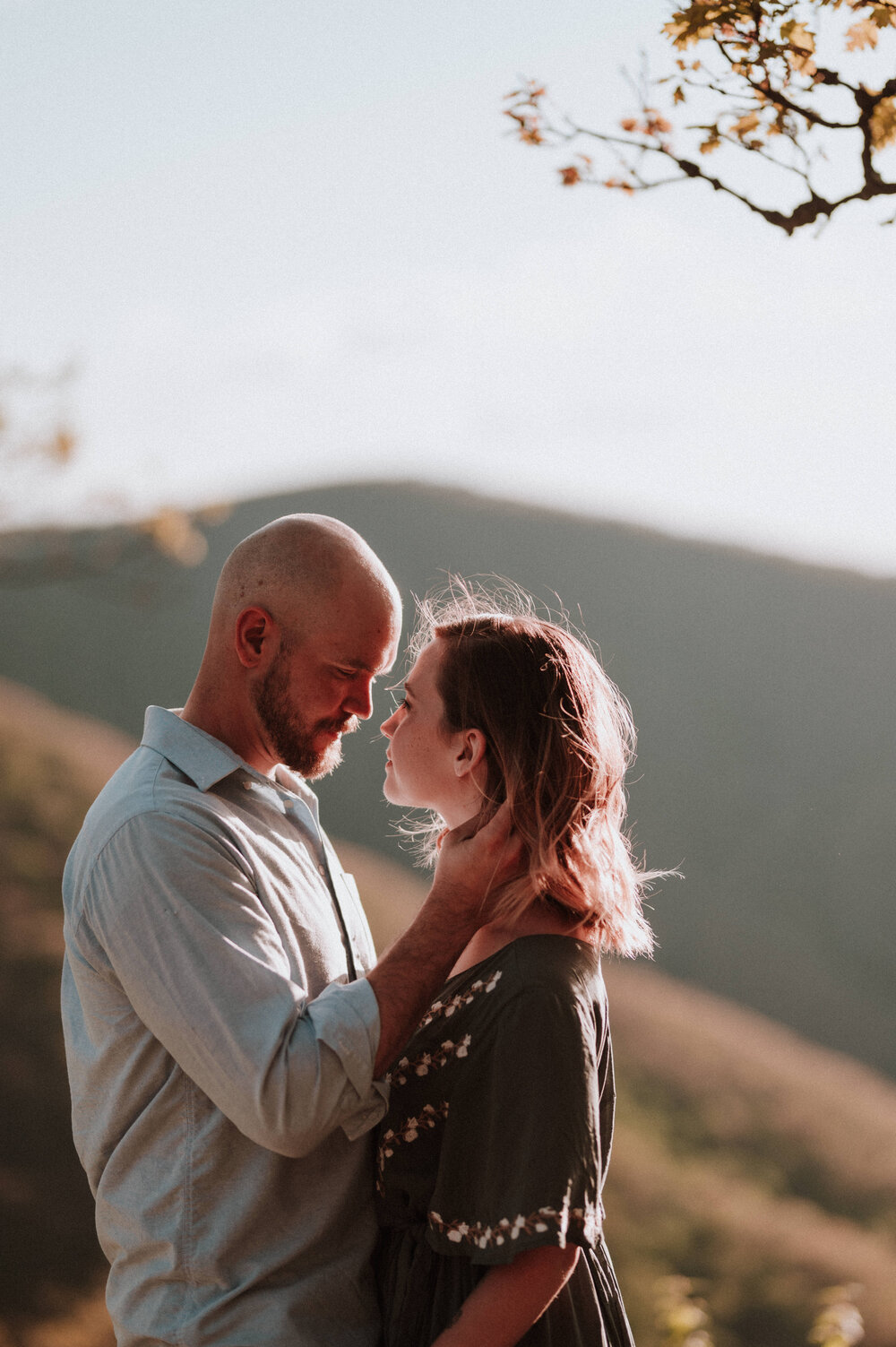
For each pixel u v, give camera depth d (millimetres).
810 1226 16094
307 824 2559
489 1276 1925
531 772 2180
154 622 45625
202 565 48562
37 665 43125
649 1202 15680
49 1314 11648
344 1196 2174
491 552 50312
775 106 2436
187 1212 2098
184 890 2088
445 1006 2148
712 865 39500
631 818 40938
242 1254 2094
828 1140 18859
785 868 39281
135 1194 2148
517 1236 1874
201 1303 2086
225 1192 2104
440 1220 2023
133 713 41750
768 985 35000
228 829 2238
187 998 2029
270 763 2531
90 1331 11570
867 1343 13227
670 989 26781
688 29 2436
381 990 2045
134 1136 2148
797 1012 34031
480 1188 1975
